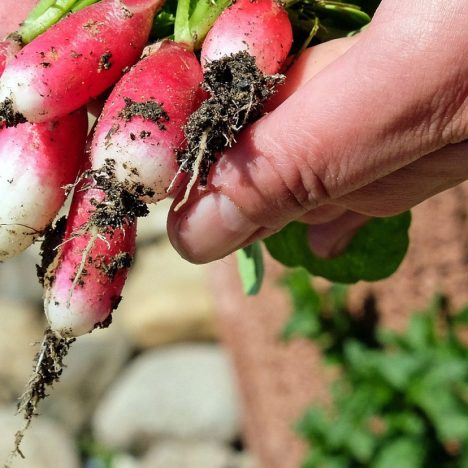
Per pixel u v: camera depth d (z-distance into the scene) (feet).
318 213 1.19
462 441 2.07
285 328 2.68
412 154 0.99
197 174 0.96
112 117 0.99
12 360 4.58
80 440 4.34
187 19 1.04
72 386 4.50
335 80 0.97
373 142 0.98
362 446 2.21
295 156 0.98
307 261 1.35
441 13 0.93
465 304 2.15
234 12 1.02
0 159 1.04
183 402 4.19
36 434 4.08
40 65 1.00
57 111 1.02
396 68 0.95
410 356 2.15
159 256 5.06
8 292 4.97
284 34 1.02
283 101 1.03
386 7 0.96
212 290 4.08
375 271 1.35
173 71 1.00
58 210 1.06
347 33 1.13
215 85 0.98
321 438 2.34
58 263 1.03
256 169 0.99
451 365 2.09
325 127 0.97
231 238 1.05
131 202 0.99
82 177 1.00
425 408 2.09
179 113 0.99
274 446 3.14
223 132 0.97
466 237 2.11
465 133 0.98
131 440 4.23
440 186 1.07
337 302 2.63
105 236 1.02
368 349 2.55
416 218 2.27
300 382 2.98
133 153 0.97
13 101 1.00
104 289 1.03
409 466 2.10
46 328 1.07
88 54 1.01
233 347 3.76
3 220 1.04
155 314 4.62
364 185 1.02
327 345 2.66
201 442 4.12
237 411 4.15
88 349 4.61
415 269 2.31
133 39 1.03
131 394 4.31
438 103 0.96
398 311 2.43
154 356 4.61
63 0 1.06
